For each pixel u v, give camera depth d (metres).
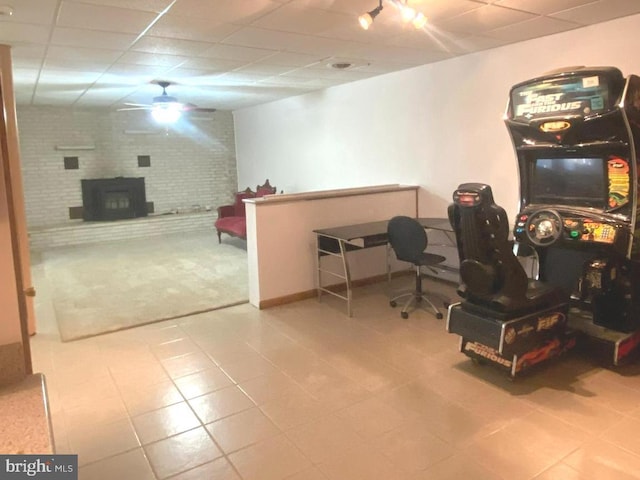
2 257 1.35
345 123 6.24
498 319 2.78
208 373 3.10
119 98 6.90
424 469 2.10
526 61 4.02
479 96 4.45
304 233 4.52
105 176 8.23
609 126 2.59
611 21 3.44
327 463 2.16
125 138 8.31
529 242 3.07
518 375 2.93
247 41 3.79
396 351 3.37
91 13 3.02
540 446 2.24
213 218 8.92
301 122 7.18
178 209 8.98
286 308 4.37
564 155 2.92
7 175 1.34
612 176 2.71
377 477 2.06
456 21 3.40
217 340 3.65
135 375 3.09
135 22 3.23
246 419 2.55
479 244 2.73
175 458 2.23
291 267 4.50
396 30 3.59
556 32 3.75
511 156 4.25
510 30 3.67
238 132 9.29
